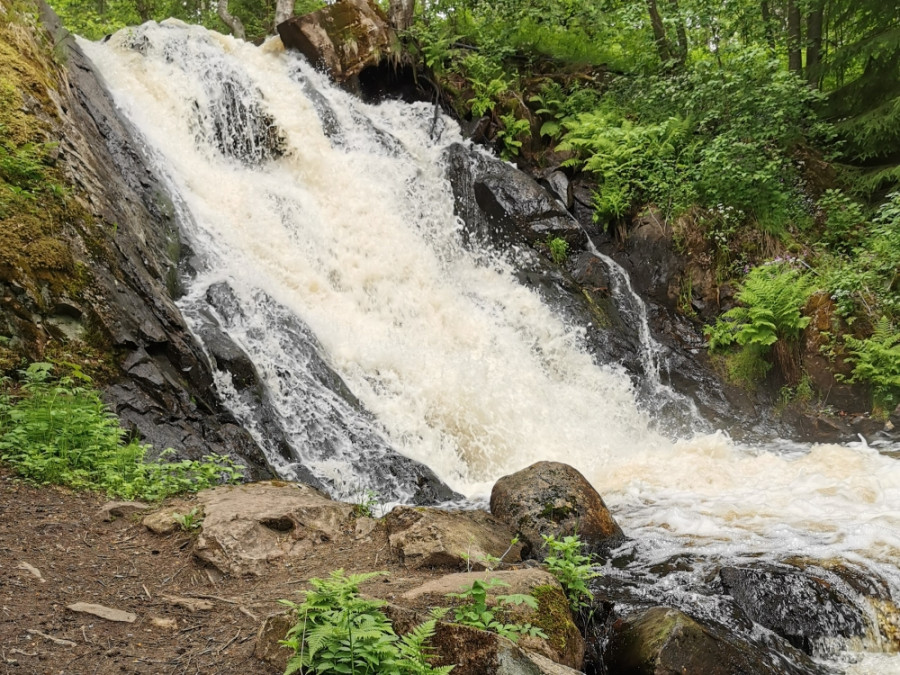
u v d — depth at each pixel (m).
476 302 12.91
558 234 14.44
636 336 13.34
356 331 10.84
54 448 5.81
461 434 9.95
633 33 19.41
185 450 6.98
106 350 7.30
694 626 4.40
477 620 3.65
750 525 6.83
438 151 15.03
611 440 11.00
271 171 13.49
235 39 15.27
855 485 7.88
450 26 18.62
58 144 8.39
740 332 12.34
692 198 14.23
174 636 3.70
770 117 14.38
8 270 6.89
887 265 12.27
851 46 15.60
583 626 4.77
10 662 3.23
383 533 5.39
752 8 17.42
